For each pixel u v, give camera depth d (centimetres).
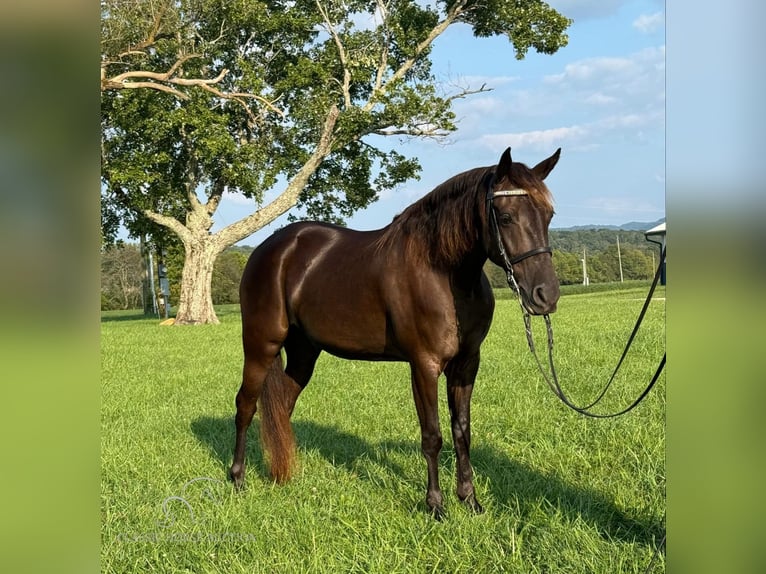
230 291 5819
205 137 2259
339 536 380
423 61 2691
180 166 2588
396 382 911
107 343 1628
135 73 1798
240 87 2361
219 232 2530
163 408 770
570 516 391
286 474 489
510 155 374
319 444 602
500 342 1286
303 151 2566
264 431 501
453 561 341
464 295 414
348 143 2544
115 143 2402
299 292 493
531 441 564
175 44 2253
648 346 1130
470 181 404
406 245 427
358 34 2527
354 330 460
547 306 356
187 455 571
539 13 2414
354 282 456
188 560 359
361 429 650
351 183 2756
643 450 496
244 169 2352
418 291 415
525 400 716
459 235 400
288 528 397
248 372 510
